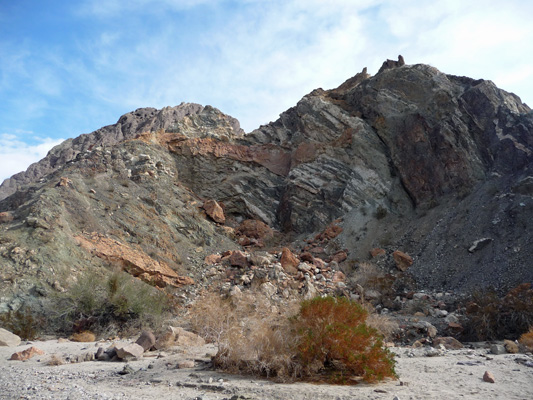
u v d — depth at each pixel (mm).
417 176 28984
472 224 23766
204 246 28297
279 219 34406
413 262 24062
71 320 16016
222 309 13492
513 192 23500
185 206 32156
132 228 25922
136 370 8664
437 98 30031
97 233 23625
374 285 21797
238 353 8336
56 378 7910
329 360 8062
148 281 21828
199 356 9969
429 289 21531
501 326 14883
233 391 6645
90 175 29953
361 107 34906
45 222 21078
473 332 15016
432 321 16469
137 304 16688
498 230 22156
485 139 27422
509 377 7590
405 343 14453
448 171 27625
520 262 19562
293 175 34688
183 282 22828
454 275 21641
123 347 10375
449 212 25938
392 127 31781
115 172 31703
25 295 16406
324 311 8336
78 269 19344
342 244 27891
